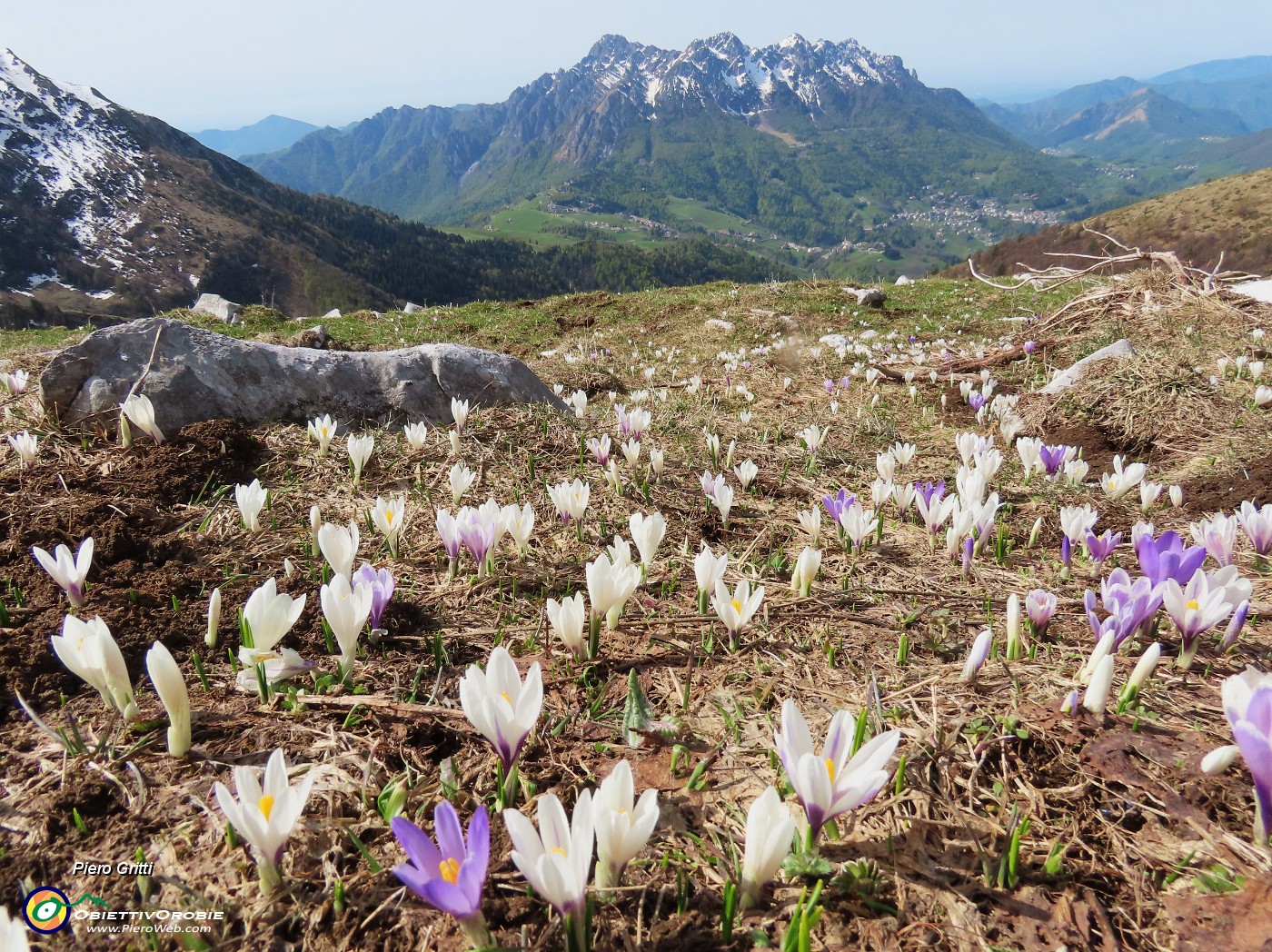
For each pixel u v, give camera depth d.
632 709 0.47
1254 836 0.38
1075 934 0.34
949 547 0.71
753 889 0.35
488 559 0.63
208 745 0.43
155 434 0.79
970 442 0.92
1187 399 1.21
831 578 0.68
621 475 0.89
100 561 0.59
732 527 0.79
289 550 0.65
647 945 0.34
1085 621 0.60
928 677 0.52
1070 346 1.83
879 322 2.93
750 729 0.47
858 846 0.38
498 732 0.37
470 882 0.30
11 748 0.42
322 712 0.46
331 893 0.35
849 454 1.10
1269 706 0.36
